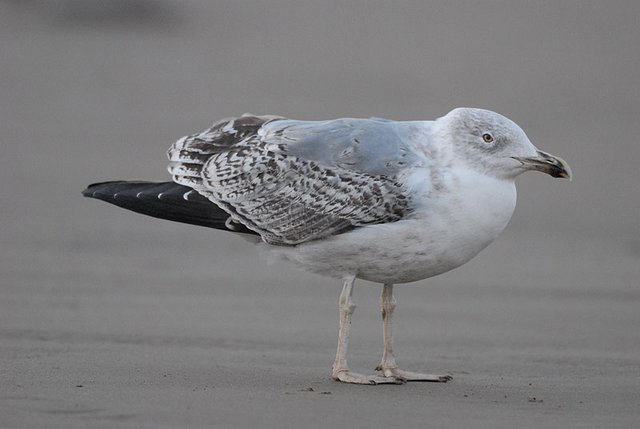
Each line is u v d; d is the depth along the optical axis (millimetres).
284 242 10984
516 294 16344
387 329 11195
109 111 32750
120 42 43500
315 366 11539
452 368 11695
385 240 10562
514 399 9984
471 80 37844
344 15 49781
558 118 32438
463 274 17750
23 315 13867
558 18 48000
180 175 11398
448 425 8867
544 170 10602
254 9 51156
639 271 18047
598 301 15875
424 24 47656
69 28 45812
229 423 8602
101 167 25625
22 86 35719
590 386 10680
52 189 23328
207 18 48875
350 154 10844
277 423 8656
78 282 16188
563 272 17891
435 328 14070
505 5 50625
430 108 34188
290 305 15219
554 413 9438
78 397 9383
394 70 39656
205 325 13664
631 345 13133
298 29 47094
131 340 12594
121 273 16938
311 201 10844
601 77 38188
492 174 10695
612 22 47156
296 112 33500
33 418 8609
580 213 22625
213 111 33344
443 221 10539
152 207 11211
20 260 17562
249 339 12984
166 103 34250
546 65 40062
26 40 42906
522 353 12586
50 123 30797
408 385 10578
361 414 9094
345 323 10812
